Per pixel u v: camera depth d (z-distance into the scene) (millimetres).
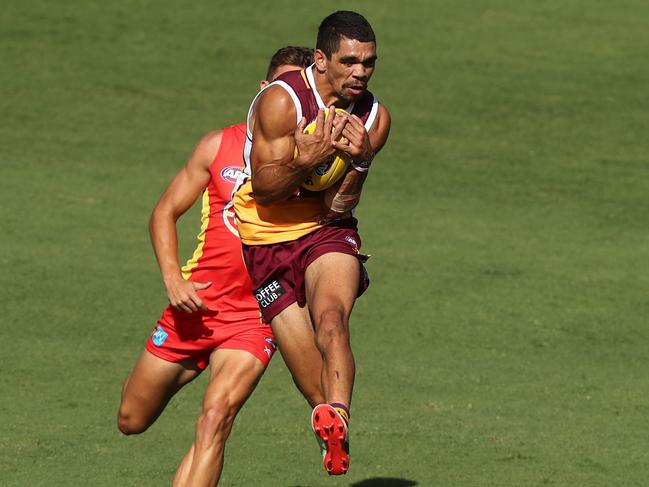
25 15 73438
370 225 47469
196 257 21922
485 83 67312
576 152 58219
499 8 80312
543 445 27094
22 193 49250
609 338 36531
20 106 60594
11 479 23891
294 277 19453
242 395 20891
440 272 42312
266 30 73250
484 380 32188
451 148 57969
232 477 24656
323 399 20156
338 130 18203
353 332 36031
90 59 67438
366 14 77312
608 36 76062
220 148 21906
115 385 30750
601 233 47875
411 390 31094
